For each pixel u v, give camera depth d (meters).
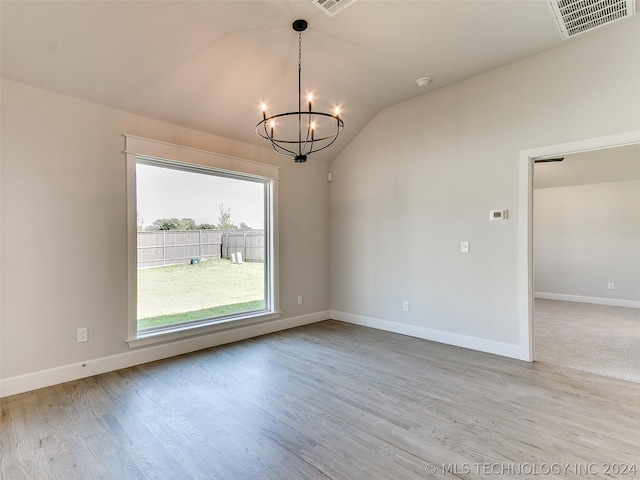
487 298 3.54
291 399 2.53
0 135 2.56
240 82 3.37
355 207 4.80
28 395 2.58
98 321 3.01
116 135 3.11
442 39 2.96
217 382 2.83
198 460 1.83
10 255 2.60
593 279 6.25
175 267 3.69
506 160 3.39
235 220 4.23
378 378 2.90
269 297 4.48
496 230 3.46
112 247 3.09
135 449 1.92
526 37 2.93
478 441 1.98
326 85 3.75
